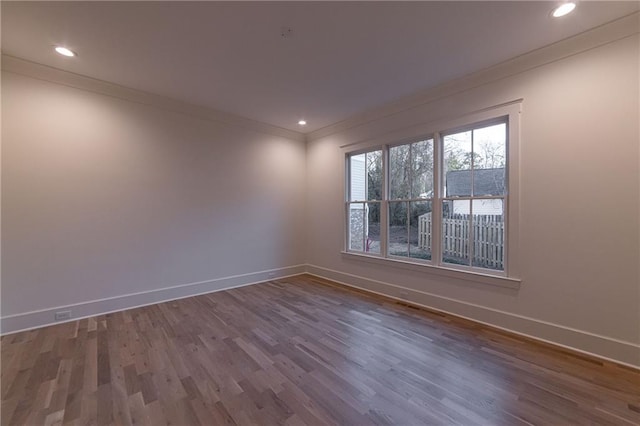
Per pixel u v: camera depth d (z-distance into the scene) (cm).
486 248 294
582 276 230
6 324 266
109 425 155
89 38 234
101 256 319
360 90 333
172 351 235
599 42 219
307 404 172
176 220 375
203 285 399
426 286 340
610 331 218
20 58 266
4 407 169
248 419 160
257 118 434
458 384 191
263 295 390
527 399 175
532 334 256
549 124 245
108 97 323
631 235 210
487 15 204
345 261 446
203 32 226
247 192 446
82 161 307
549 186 246
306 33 227
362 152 427
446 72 289
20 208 274
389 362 219
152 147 355
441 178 330
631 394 179
